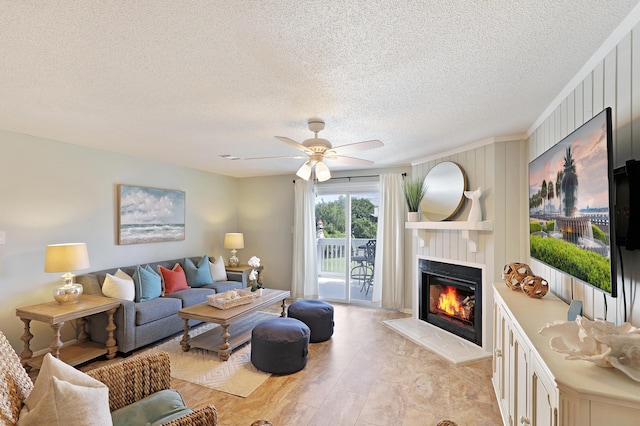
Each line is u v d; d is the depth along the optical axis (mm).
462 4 1265
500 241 3254
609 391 973
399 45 1576
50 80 1954
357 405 2410
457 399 2494
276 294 4051
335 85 2043
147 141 3484
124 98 2250
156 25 1401
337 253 5613
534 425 1425
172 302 3773
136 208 4293
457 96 2230
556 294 2301
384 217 4961
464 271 3656
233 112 2541
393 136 3277
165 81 1979
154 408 1606
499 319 2342
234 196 6219
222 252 5906
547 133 2521
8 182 3078
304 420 2229
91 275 3566
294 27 1423
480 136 3289
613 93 1530
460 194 3658
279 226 5945
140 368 1746
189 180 5219
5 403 1155
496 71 1858
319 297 5750
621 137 1462
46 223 3355
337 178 5496
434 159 4191
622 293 1436
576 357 1104
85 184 3721
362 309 5062
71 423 1151
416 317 4457
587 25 1416
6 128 2982
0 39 1495
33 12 1296
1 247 3025
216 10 1300
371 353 3365
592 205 1456
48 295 3355
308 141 2723
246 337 3549
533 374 1438
